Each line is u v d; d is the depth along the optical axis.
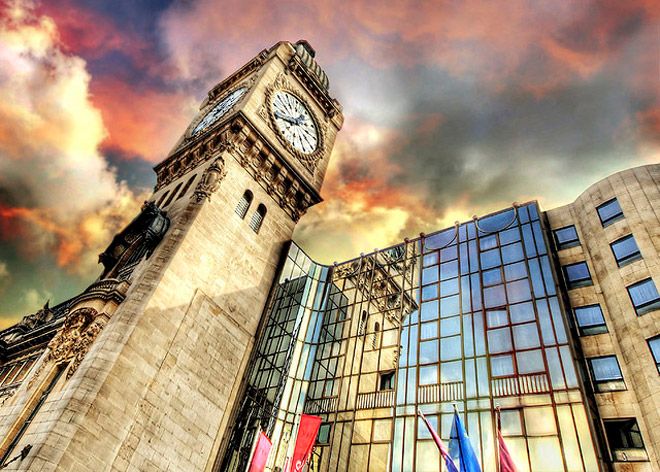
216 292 30.53
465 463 20.59
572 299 27.16
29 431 21.81
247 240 34.62
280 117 42.12
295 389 32.66
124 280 28.02
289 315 35.56
